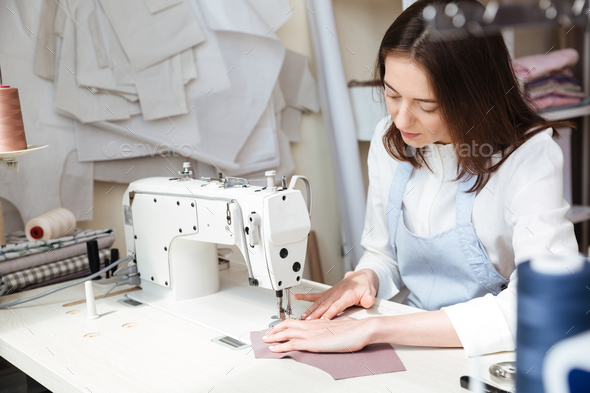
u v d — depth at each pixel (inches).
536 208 35.5
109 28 63.7
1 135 44.9
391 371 29.3
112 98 64.8
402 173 45.7
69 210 62.5
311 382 28.8
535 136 38.1
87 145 63.8
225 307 41.3
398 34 33.9
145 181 46.7
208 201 39.4
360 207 85.4
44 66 59.8
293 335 33.4
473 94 34.6
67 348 35.4
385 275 46.3
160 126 69.3
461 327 31.1
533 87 54.1
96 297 45.9
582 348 8.1
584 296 8.5
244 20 74.7
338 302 38.7
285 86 85.0
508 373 26.7
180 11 68.9
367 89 85.0
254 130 79.7
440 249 42.6
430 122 35.7
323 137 93.4
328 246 96.0
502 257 41.8
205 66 72.7
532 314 8.8
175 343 35.3
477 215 40.7
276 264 36.8
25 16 58.5
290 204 37.1
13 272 50.1
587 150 54.6
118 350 34.6
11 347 36.5
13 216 61.5
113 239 58.1
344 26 90.4
